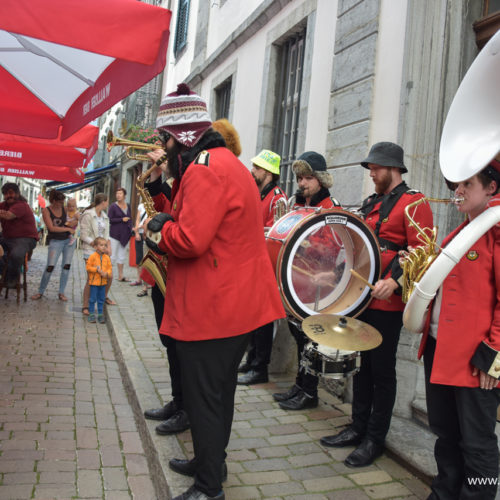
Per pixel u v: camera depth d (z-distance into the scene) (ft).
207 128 6.86
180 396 9.37
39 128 13.67
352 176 13.50
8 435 9.37
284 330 13.53
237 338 6.60
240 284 6.53
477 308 5.91
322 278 8.91
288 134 19.57
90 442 9.43
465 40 10.96
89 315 19.57
